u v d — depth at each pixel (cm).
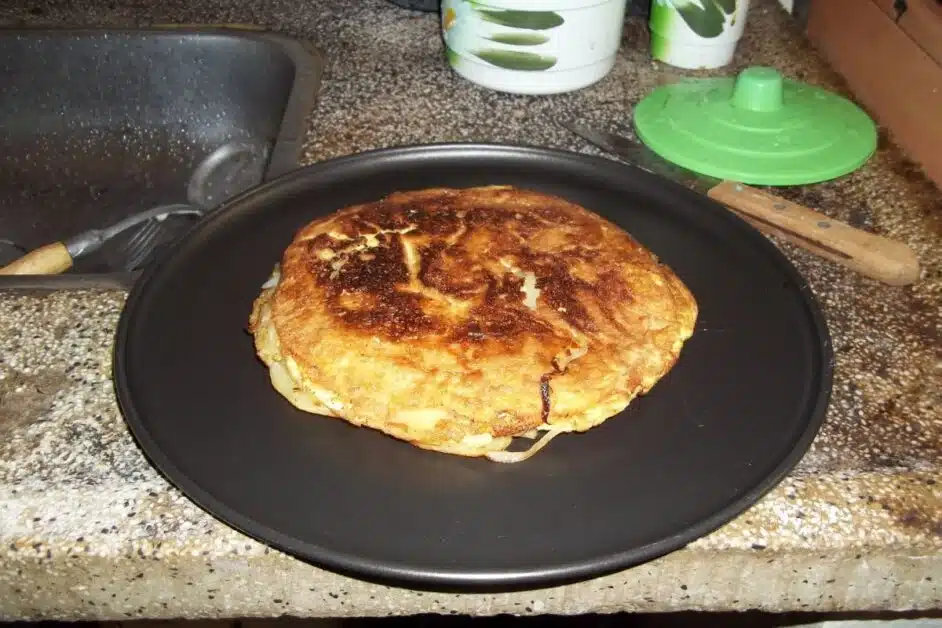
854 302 58
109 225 83
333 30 86
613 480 48
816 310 55
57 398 52
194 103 85
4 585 47
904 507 48
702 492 48
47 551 47
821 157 67
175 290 57
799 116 71
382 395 49
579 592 49
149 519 48
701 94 74
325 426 50
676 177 68
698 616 74
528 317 51
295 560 47
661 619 75
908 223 64
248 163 83
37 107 85
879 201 66
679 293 55
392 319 51
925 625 60
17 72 83
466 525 46
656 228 61
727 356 54
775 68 81
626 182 64
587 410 49
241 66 83
